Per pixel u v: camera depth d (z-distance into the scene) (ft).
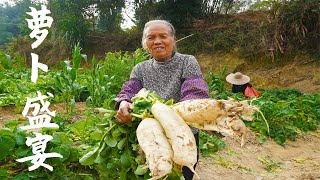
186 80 3.15
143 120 2.73
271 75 17.61
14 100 7.66
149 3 23.24
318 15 17.01
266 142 7.72
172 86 3.25
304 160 7.14
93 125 5.02
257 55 18.80
